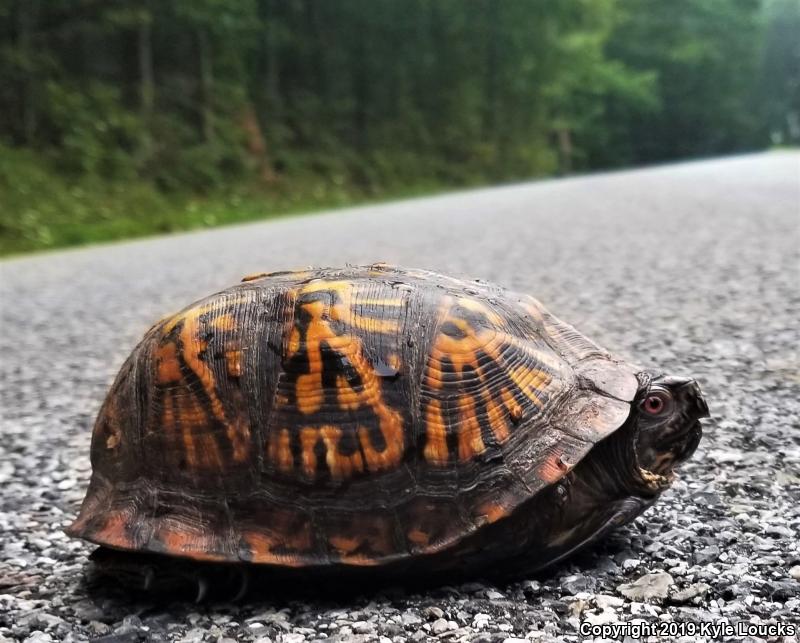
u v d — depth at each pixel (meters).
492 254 0.67
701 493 0.21
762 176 1.56
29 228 1.04
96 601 0.18
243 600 0.18
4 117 1.29
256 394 0.18
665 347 0.36
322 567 0.17
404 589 0.17
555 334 0.20
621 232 0.79
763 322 0.39
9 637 0.17
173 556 0.17
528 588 0.17
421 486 0.17
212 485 0.17
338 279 0.19
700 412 0.18
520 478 0.17
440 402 0.17
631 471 0.18
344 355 0.17
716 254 0.61
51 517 0.23
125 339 0.48
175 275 0.69
